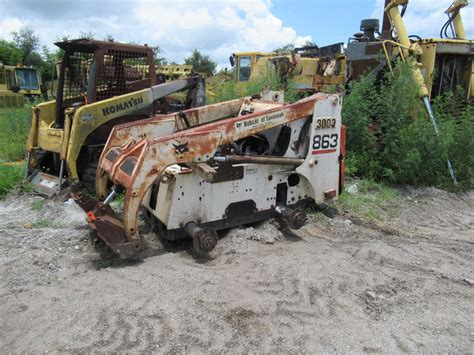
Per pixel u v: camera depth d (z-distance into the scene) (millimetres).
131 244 3682
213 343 2777
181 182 4012
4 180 6227
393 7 7809
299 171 4754
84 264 3838
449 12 8844
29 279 3510
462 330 3047
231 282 3547
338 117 4930
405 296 3480
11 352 2648
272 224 4812
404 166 6691
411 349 2814
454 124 7137
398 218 5684
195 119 5191
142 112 6297
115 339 2785
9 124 10578
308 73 11156
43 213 5262
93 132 5996
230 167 4297
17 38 38750
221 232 4586
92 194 5988
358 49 8422
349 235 4898
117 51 6152
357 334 2947
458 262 4238
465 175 7160
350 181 6941
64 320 2963
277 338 2857
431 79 7652
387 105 6871
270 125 4312
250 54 13773
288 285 3529
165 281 3537
